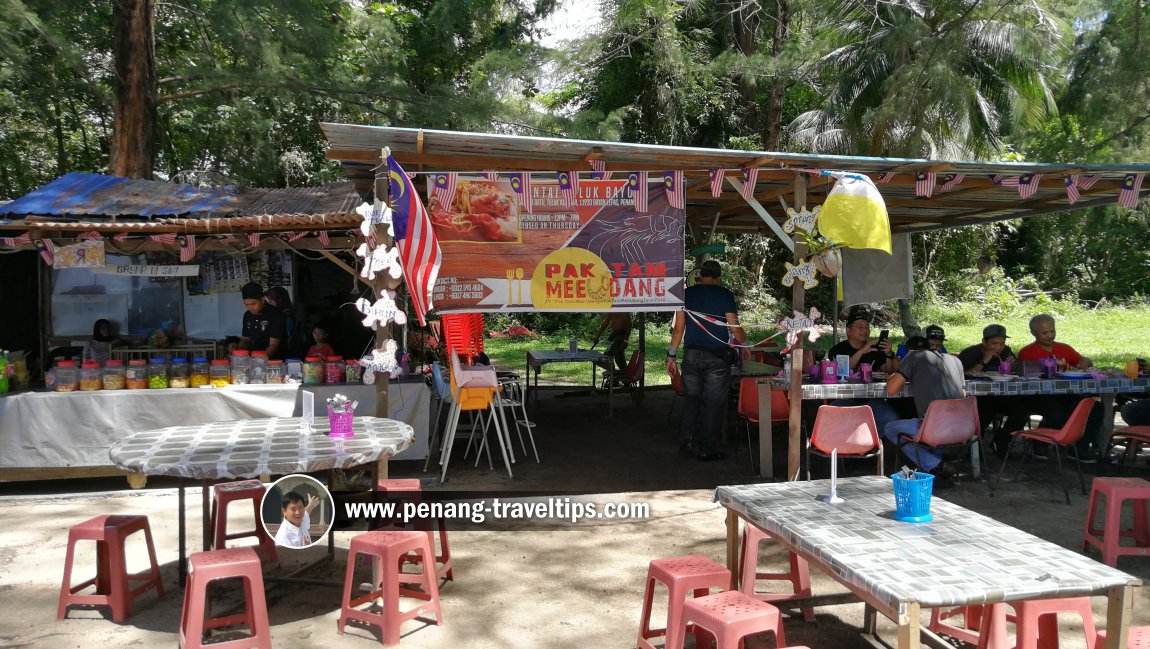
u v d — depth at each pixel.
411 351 9.60
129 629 4.11
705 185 7.32
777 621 3.11
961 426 6.20
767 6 21.00
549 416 10.39
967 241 24.95
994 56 16.45
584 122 14.80
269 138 17.28
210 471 3.74
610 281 6.23
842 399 7.36
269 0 11.86
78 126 17.05
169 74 15.59
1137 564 4.96
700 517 6.02
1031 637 3.26
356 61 16.55
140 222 6.91
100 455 6.68
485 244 6.18
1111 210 12.70
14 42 10.70
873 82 16.50
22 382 6.93
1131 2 11.05
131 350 7.60
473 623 4.16
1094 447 7.76
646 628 3.71
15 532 5.72
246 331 7.56
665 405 11.19
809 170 6.03
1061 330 20.33
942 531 3.21
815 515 3.44
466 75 20.25
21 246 6.80
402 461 7.71
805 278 6.23
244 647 3.66
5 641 3.96
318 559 5.09
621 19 18.62
